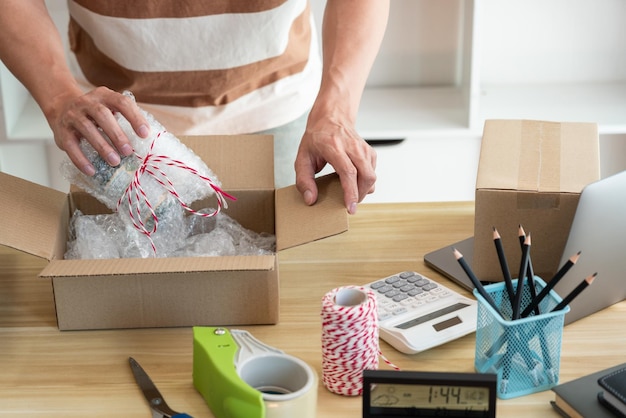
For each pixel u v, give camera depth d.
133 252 1.26
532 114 2.55
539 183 1.27
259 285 1.19
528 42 2.74
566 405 1.01
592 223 1.16
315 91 1.79
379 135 2.46
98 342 1.19
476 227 1.29
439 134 2.46
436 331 1.16
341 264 1.39
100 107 1.24
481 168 1.32
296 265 1.39
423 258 1.40
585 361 1.12
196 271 1.11
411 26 2.69
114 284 1.19
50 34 1.46
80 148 1.26
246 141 1.41
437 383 0.92
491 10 2.69
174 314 1.21
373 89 2.78
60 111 1.32
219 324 1.22
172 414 1.02
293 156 1.78
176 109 1.69
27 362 1.14
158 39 1.58
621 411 0.97
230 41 1.60
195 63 1.62
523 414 1.03
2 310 1.27
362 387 0.97
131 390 1.08
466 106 2.52
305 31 1.75
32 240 1.20
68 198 1.36
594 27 2.71
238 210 1.40
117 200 1.26
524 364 1.05
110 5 1.55
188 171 1.27
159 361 1.14
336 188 1.28
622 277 1.23
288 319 1.24
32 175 2.78
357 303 1.07
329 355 1.04
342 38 1.50
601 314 1.23
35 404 1.06
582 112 2.55
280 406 0.96
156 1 1.54
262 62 1.65
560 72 2.78
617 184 1.17
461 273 1.33
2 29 1.43
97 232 1.29
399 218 1.54
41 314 1.26
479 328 1.09
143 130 1.23
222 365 1.00
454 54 2.73
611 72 2.78
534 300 1.07
